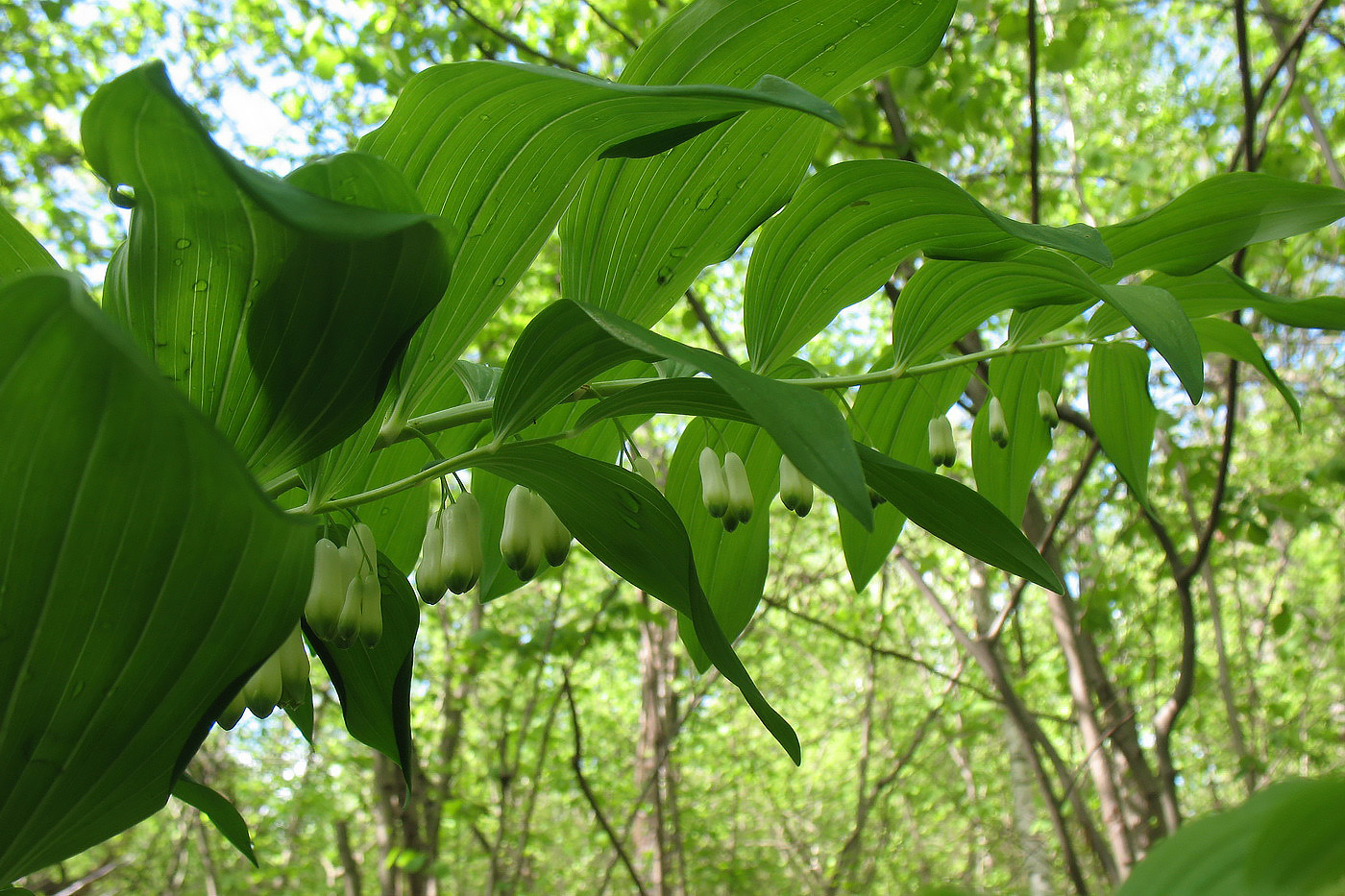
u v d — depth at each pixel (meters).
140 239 0.13
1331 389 1.31
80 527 0.10
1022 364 0.26
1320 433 1.39
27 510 0.10
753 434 0.25
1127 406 0.27
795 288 0.20
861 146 0.71
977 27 0.83
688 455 0.25
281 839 1.90
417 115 0.15
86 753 0.12
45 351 0.09
